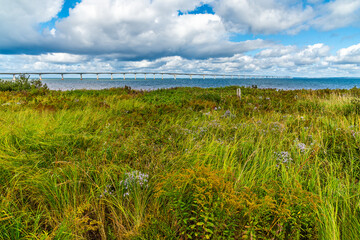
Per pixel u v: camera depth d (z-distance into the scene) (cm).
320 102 1005
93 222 230
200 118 740
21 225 231
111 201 270
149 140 486
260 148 423
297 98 1264
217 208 211
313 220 227
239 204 206
